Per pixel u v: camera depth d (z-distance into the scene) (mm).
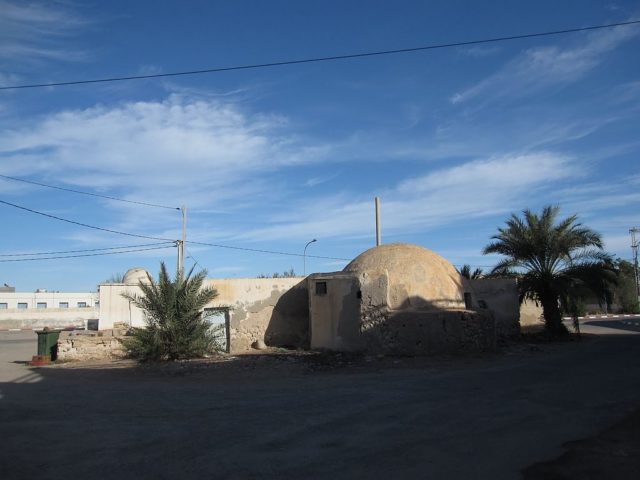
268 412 9055
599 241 26250
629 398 9852
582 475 5777
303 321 22594
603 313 57750
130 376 14633
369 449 6746
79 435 7602
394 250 20703
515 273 28547
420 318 18031
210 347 19250
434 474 5793
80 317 54562
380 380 12805
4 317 51781
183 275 19500
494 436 7277
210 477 5758
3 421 8578
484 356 17766
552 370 13906
